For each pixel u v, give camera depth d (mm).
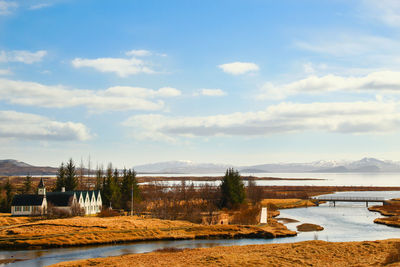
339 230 107188
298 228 110812
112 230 95688
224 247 74750
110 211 138125
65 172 185125
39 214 125312
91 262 61375
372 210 167125
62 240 84062
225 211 146500
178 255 66000
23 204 129500
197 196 177750
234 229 100375
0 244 80375
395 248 60812
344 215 147625
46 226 98250
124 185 167125
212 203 152000
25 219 118125
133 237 89875
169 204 147500
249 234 95875
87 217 122500
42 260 67812
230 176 161125
